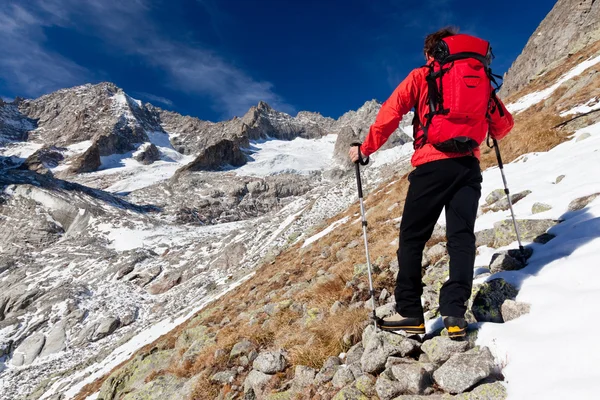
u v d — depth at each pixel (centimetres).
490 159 1349
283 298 907
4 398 3909
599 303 250
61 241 9869
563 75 2798
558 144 1083
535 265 363
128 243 9088
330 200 6300
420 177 305
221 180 17638
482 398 246
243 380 590
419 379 285
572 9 5653
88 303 5997
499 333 287
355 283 667
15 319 5712
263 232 6650
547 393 216
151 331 3133
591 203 471
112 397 1159
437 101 282
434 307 417
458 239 302
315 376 443
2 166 16925
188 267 6788
